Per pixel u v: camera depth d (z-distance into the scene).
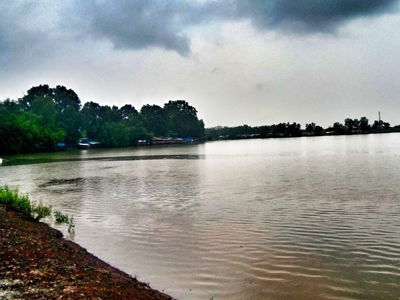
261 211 20.38
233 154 84.88
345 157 61.53
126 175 42.84
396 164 45.38
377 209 20.05
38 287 8.91
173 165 57.09
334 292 10.07
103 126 156.50
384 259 12.52
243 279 11.05
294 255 13.08
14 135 104.56
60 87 144.50
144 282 10.86
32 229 15.96
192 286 10.59
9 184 36.09
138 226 17.62
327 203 22.05
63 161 72.06
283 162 55.62
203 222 18.16
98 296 8.71
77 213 21.05
